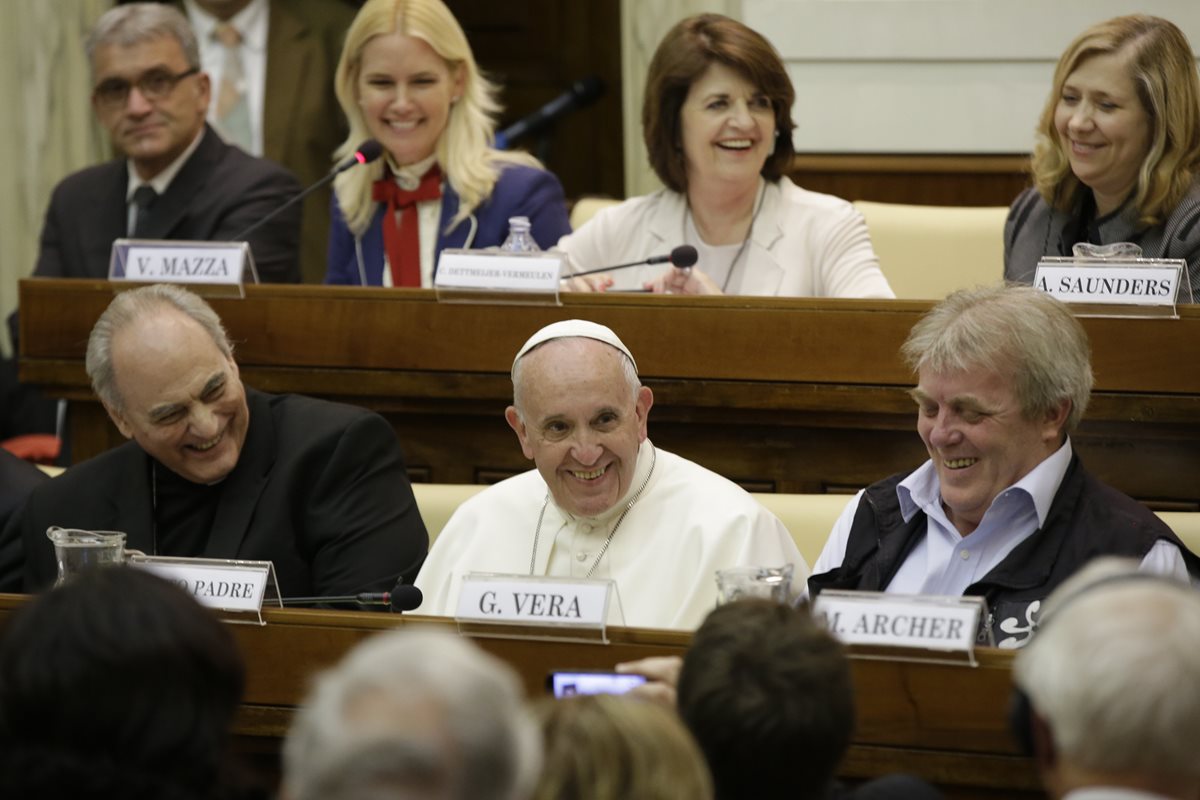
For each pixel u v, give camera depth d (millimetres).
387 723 5699
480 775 5734
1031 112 23656
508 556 14406
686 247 17078
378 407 17266
